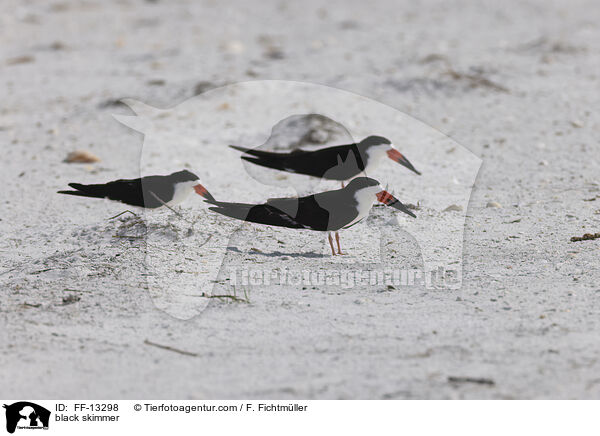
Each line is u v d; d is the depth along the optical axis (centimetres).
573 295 1201
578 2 4406
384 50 3170
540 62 2886
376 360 1020
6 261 1426
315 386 964
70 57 3228
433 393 938
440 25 3772
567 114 2328
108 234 1517
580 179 1838
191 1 4659
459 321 1128
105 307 1212
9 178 1933
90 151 2128
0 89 2766
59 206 1730
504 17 3962
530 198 1728
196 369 1016
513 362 998
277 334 1109
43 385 986
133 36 3662
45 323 1160
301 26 3828
